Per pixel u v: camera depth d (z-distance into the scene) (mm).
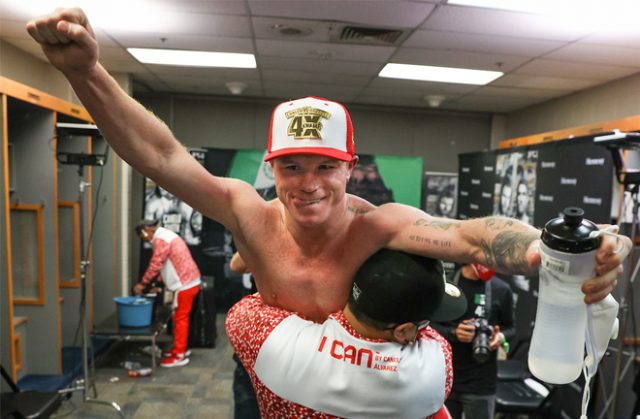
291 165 686
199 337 4164
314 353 712
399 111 6379
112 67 4531
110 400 3113
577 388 2676
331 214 722
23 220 3330
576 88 4719
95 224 4477
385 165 5539
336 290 769
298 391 717
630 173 2145
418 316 700
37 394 2389
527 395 2594
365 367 697
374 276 689
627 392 2816
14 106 3178
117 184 4691
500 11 2723
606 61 3670
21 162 3293
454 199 5930
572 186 3219
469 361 2070
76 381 3307
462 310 886
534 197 3777
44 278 3367
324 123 679
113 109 612
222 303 5371
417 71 4305
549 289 544
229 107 6117
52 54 561
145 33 3400
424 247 690
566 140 3318
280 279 778
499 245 614
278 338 732
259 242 769
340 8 2771
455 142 6500
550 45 3332
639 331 2834
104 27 3275
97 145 4270
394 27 3092
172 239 3736
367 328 719
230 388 3346
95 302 4496
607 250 498
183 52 3932
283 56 3955
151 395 3203
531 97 5277
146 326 3641
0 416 2174
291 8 2805
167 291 4113
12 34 3424
